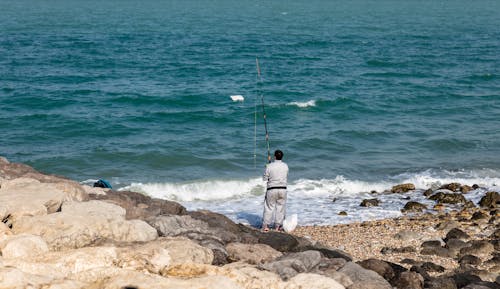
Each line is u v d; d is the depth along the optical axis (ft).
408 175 83.71
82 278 28.19
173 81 155.94
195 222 38.73
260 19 403.95
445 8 586.86
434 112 123.03
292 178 80.94
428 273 39.81
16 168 49.65
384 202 70.33
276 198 49.73
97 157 89.40
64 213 34.12
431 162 90.07
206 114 117.08
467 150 96.68
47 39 245.04
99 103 126.52
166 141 98.27
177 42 243.81
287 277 31.32
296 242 40.16
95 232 32.89
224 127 108.78
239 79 159.94
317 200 71.05
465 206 67.00
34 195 36.68
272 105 124.26
